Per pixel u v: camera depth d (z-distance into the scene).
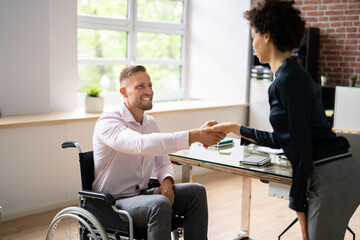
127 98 2.46
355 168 1.89
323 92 5.56
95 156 2.43
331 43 5.59
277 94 1.85
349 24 5.41
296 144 1.79
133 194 2.46
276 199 4.38
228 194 4.50
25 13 3.94
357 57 5.39
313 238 1.89
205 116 5.25
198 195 2.42
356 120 4.96
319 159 1.85
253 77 5.70
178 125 4.93
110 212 2.28
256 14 1.92
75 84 4.52
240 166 2.44
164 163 2.63
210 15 6.02
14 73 3.95
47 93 4.18
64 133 3.91
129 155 2.40
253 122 5.78
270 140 2.00
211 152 2.82
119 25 5.38
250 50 5.71
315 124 1.85
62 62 4.41
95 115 4.15
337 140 1.92
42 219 3.68
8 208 3.64
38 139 3.75
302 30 1.91
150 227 2.15
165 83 6.07
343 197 1.84
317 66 5.72
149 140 2.18
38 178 3.79
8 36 3.87
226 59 5.95
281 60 1.93
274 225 3.69
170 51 6.08
